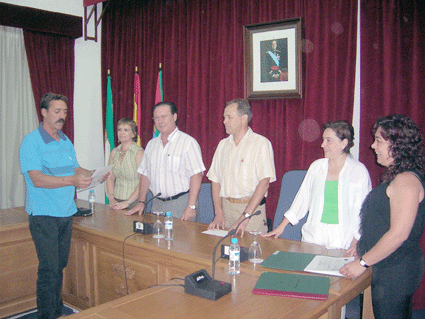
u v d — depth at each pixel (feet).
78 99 14.84
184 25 12.52
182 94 12.75
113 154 11.09
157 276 6.75
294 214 7.21
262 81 10.71
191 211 8.81
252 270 5.61
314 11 9.82
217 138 11.91
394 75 8.87
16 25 12.21
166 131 9.21
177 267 6.37
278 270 5.57
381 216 5.16
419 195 4.77
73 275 8.81
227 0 11.39
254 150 8.20
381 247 4.82
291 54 10.15
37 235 7.66
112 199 11.01
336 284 5.04
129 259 7.25
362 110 9.25
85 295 8.50
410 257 4.98
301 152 10.32
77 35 13.93
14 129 13.11
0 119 12.84
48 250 7.69
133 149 10.63
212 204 10.28
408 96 8.80
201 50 12.16
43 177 7.50
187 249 6.54
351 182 6.65
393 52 8.84
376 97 9.15
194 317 4.21
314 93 9.93
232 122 8.18
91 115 15.29
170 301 4.64
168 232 7.18
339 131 6.68
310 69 9.96
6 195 13.07
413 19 8.61
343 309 5.66
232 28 11.35
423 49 8.54
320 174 7.01
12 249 8.83
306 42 9.99
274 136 10.87
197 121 12.36
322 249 6.52
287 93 10.24
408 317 5.17
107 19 14.85
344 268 5.23
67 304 9.06
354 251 6.09
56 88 13.69
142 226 7.59
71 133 14.25
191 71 12.35
